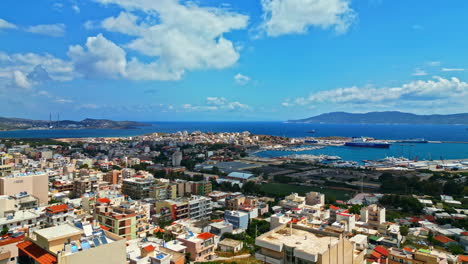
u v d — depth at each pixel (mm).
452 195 196625
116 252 49938
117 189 181875
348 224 111688
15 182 136625
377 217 117125
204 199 149750
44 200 145250
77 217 107125
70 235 51344
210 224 123125
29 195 125750
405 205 159375
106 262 48594
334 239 50281
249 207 146625
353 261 53531
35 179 142625
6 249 63250
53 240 49281
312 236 51750
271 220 115938
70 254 45219
